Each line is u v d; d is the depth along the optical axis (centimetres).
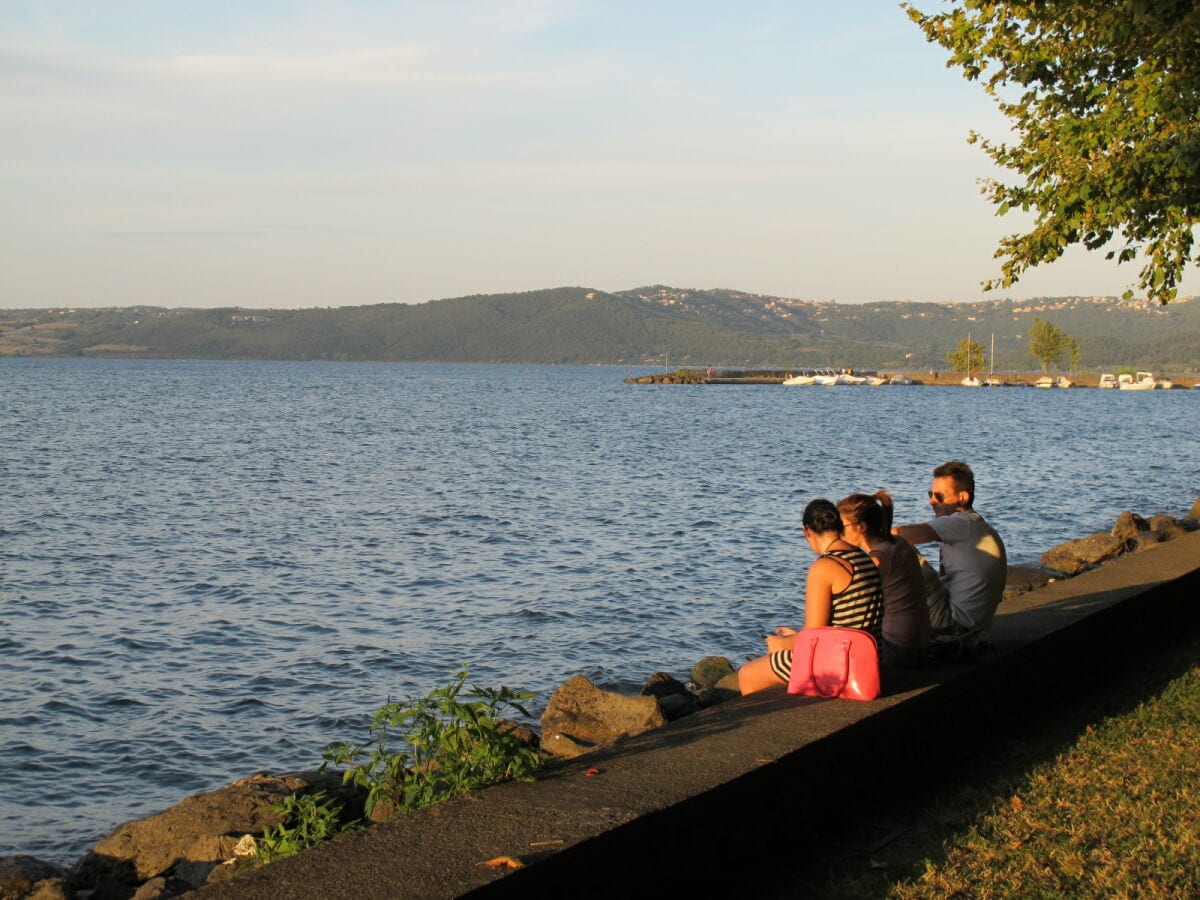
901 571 693
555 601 2011
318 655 1652
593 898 432
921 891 503
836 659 629
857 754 593
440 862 409
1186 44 871
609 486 3997
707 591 2089
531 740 863
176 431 7100
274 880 395
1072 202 997
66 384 16550
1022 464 4975
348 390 16162
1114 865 530
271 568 2380
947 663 709
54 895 735
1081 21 963
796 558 2442
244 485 4053
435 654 1653
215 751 1259
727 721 595
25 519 3116
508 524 3009
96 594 2109
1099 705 812
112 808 1105
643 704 895
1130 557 1142
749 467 4797
